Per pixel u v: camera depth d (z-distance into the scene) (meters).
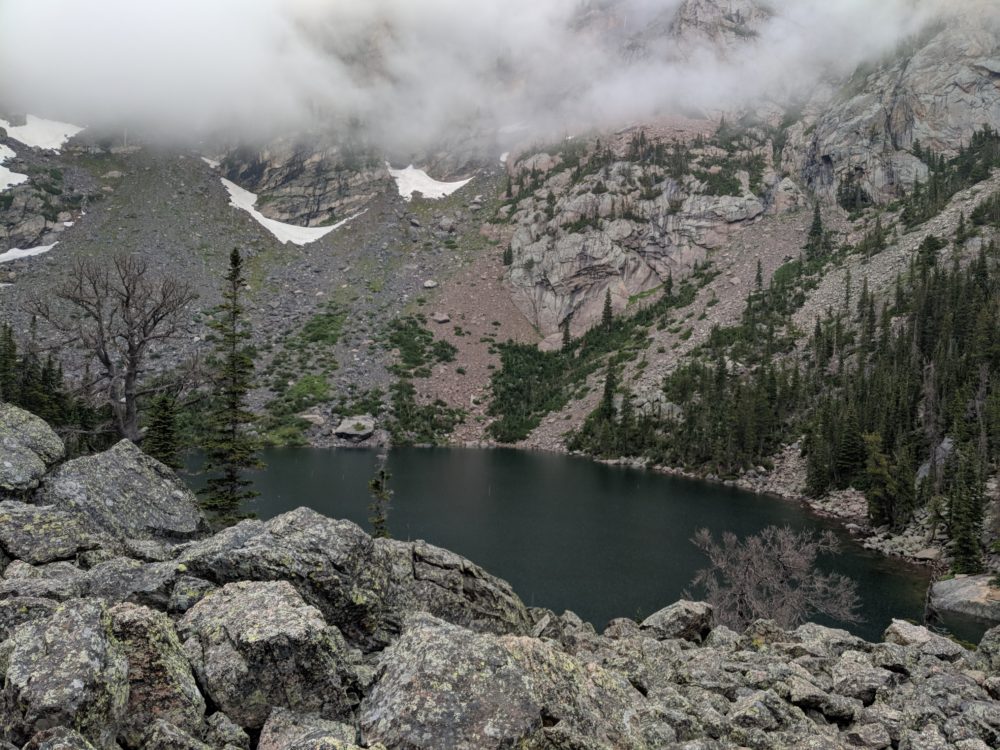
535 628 19.25
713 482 131.50
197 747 8.62
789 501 113.56
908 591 65.25
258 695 10.24
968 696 17.08
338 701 10.53
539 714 9.60
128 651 9.47
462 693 9.48
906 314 156.88
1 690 8.19
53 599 11.67
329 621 14.05
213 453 49.41
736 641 22.20
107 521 19.09
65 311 196.62
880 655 19.91
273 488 108.06
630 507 101.75
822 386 152.75
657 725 12.53
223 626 11.04
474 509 97.75
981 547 72.50
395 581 16.80
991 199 184.00
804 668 18.89
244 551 13.73
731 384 164.88
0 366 86.38
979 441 96.44
